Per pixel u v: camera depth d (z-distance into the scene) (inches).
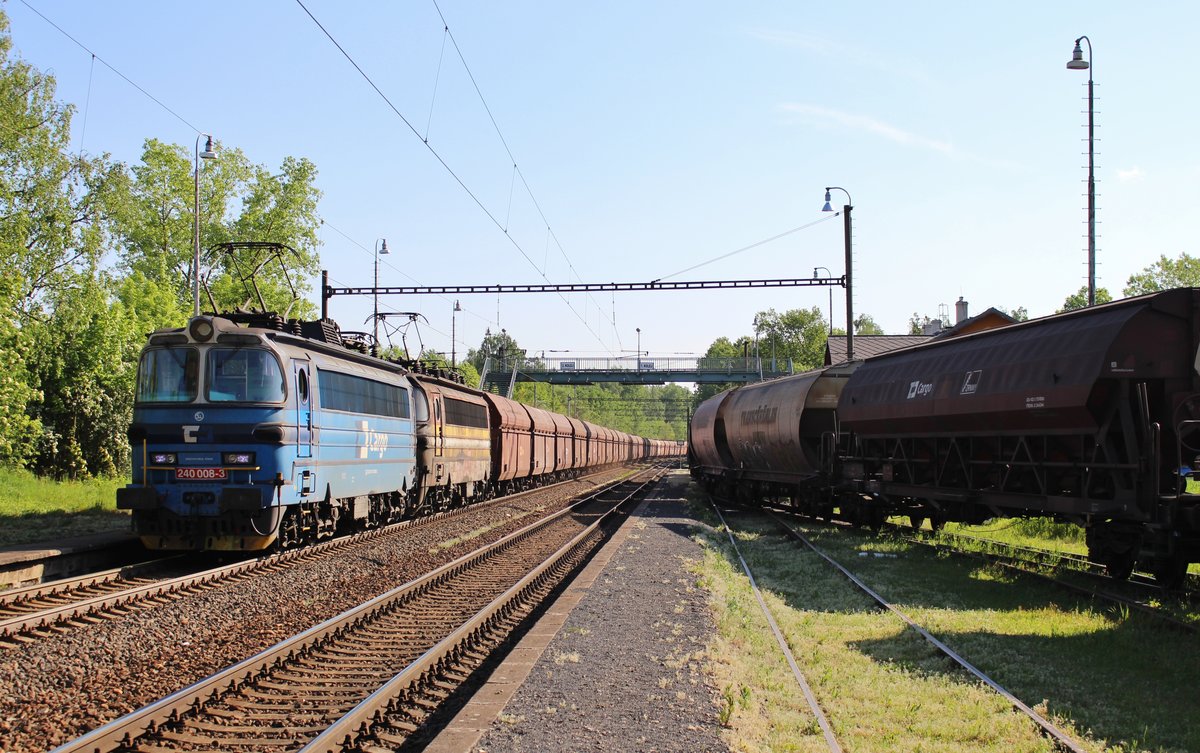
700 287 1334.9
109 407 1343.5
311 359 656.4
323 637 390.6
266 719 285.0
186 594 485.4
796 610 490.6
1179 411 507.2
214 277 2126.0
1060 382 541.3
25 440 1165.7
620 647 372.8
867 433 860.6
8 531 687.7
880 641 409.7
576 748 252.7
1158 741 274.8
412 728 288.5
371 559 637.9
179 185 2046.0
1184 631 407.2
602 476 2450.8
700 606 463.8
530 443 1621.6
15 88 1434.5
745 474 1259.8
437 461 1019.9
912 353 804.0
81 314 1343.5
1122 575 546.6
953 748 267.4
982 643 398.9
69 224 1521.9
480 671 366.6
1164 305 511.5
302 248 2112.5
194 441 588.1
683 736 263.3
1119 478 517.3
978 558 653.3
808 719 292.8
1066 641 403.2
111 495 1033.5
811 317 4931.1
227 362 597.0
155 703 273.9
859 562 660.7
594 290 1333.7
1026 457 616.7
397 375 896.9
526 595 539.5
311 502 668.7
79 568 570.9
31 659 344.5
